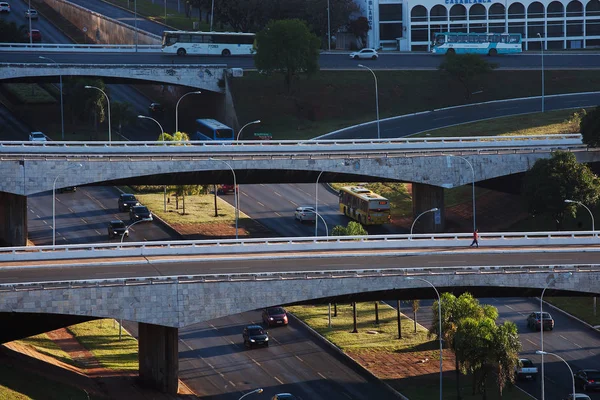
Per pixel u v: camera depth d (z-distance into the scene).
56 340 186.25
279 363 178.00
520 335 189.62
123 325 197.75
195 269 165.50
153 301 157.00
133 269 165.38
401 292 166.12
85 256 173.62
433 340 185.75
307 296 161.50
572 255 178.25
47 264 167.75
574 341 186.75
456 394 162.00
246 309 160.00
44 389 148.38
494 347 154.12
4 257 170.25
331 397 163.38
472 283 165.88
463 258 175.25
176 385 163.25
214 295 158.75
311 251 180.00
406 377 169.88
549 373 173.00
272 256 174.62
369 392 165.00
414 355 179.62
